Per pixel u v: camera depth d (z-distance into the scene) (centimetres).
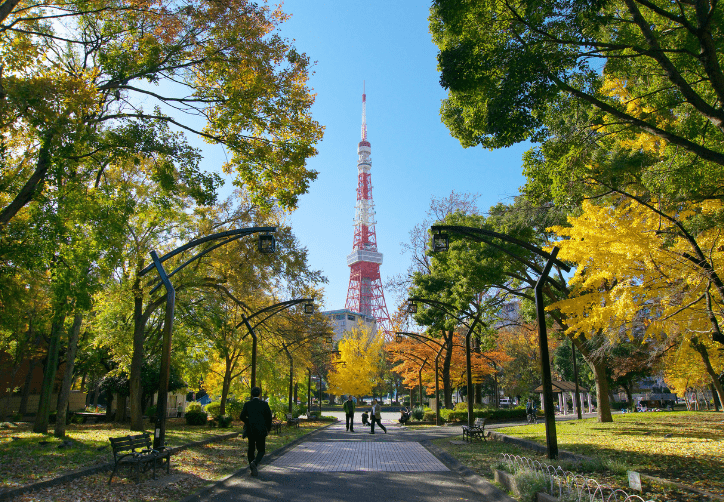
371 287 13025
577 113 1087
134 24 1267
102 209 1194
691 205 1088
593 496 664
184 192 1619
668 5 1026
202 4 1275
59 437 1609
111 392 2991
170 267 2123
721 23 840
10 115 1034
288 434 2275
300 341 3234
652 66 1048
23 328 2091
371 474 1103
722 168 1006
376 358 5069
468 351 2166
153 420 3158
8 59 1045
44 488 838
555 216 1642
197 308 2412
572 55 950
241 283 2158
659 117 1043
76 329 1750
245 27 1288
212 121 1367
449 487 937
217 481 962
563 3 909
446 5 1013
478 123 1185
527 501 725
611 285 1201
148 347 2841
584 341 2070
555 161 1130
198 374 3112
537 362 5478
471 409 2106
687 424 2130
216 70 1342
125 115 1312
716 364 1945
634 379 5328
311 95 1467
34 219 1080
